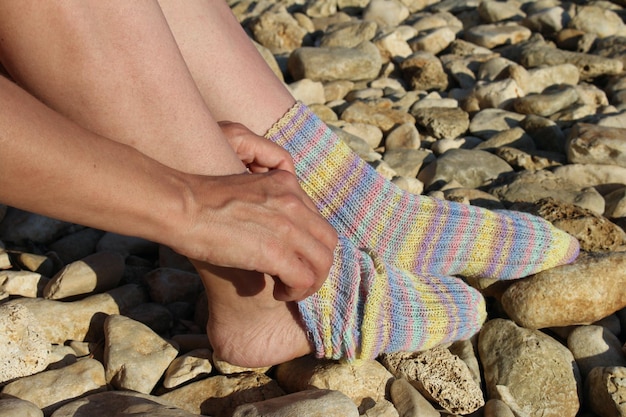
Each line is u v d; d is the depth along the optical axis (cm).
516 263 213
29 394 168
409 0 479
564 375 188
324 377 179
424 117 333
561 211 242
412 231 212
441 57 401
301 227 150
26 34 135
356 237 210
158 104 148
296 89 344
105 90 143
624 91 357
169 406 163
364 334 179
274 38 417
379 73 390
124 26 143
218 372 188
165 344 189
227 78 196
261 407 159
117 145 132
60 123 125
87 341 198
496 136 316
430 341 190
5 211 245
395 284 191
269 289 172
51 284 206
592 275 206
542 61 384
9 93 119
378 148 324
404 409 176
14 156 117
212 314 180
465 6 472
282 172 153
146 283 218
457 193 264
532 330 202
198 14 193
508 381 188
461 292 199
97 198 127
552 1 459
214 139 157
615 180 280
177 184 138
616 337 205
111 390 180
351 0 475
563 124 330
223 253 144
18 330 178
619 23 427
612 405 178
